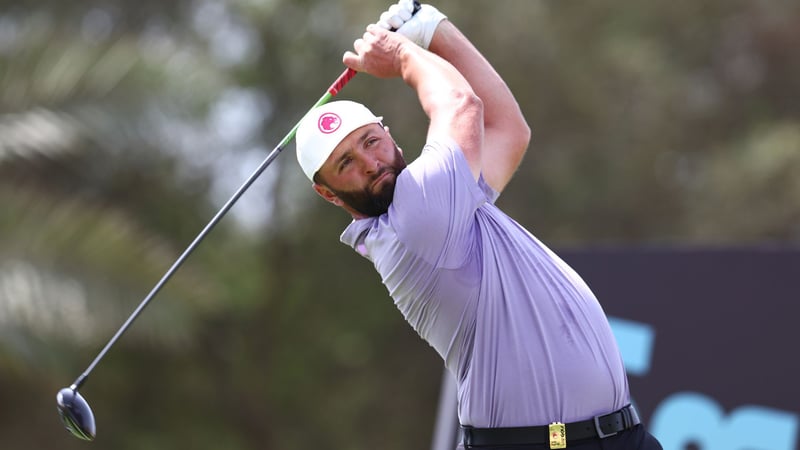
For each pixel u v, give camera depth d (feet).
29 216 113.19
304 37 162.61
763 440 65.16
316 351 166.81
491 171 41.06
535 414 35.99
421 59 40.22
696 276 68.85
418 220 36.06
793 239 165.58
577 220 162.40
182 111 127.65
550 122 162.50
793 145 169.99
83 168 141.28
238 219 158.10
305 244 162.71
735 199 167.02
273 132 159.02
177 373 160.25
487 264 36.40
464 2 155.84
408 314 38.04
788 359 65.62
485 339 36.24
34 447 148.25
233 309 160.76
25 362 111.55
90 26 152.05
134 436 158.92
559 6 165.89
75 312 110.32
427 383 165.48
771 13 184.14
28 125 117.39
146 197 153.07
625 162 165.78
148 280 114.21
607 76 166.81
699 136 178.19
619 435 36.50
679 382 67.82
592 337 36.42
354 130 37.24
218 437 165.68
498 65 157.48
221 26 166.30
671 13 179.32
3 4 141.28
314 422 167.53
